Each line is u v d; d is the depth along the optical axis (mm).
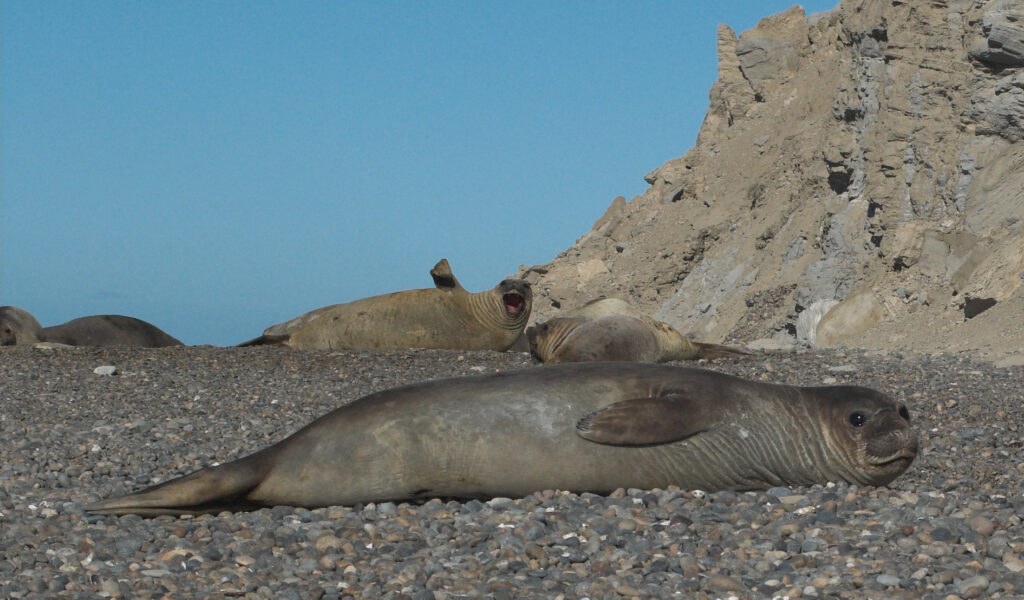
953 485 10859
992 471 11961
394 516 9352
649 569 7457
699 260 61531
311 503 9812
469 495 9977
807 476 10242
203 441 14453
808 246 51469
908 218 42625
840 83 50906
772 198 58531
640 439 9617
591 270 68438
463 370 22500
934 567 7293
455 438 9727
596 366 10461
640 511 8992
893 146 44031
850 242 46250
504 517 8922
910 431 9992
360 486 9727
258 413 17094
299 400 18531
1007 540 7859
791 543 7918
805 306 45938
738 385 10344
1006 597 6680
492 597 6973
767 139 63188
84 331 32250
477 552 8055
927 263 36938
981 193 37438
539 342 23328
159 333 34062
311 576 7594
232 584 7289
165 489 9539
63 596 6965
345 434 9797
